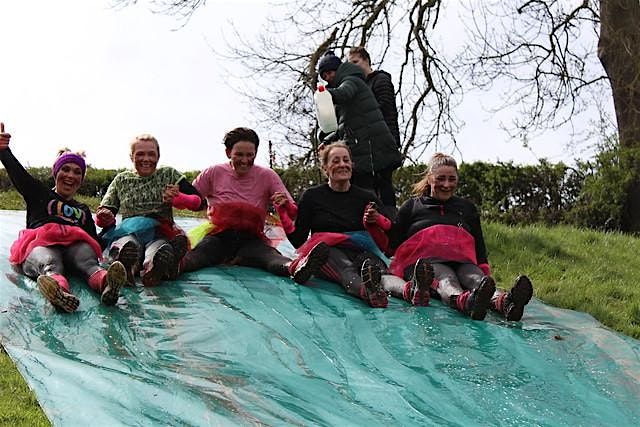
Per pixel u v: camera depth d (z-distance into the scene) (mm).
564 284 7324
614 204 14023
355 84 7445
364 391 4395
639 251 9508
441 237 6266
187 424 3816
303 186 14523
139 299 5457
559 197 14477
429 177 6492
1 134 5934
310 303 5645
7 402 3932
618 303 6977
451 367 4844
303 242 6594
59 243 5867
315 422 3955
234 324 5062
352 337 5133
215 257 6367
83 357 4539
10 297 5402
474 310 5570
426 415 4203
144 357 4625
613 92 15758
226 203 6418
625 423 4352
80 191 13211
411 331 5289
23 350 4559
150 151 6383
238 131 6496
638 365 5129
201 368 4496
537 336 5492
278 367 4598
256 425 3855
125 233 6211
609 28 15258
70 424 3756
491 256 8406
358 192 6570
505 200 14414
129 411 3898
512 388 4637
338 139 7609
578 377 4891
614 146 14562
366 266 5738
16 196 11156
